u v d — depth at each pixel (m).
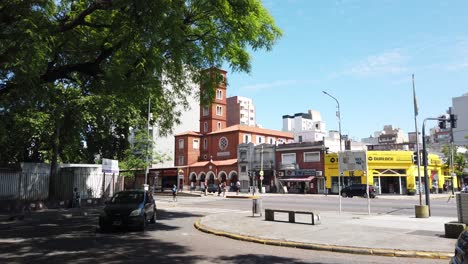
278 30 15.63
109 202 15.94
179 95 22.44
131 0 10.17
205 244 11.78
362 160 20.86
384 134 124.62
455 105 90.94
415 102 21.23
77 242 11.98
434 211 23.47
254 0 13.91
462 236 5.59
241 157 68.62
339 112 39.78
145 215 15.35
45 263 8.80
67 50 15.09
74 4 14.52
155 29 10.49
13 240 12.45
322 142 59.00
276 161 64.12
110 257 9.52
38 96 13.83
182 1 11.83
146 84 13.13
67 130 31.09
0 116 18.14
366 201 35.84
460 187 66.00
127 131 40.59
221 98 80.62
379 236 12.20
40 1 10.90
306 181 59.66
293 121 135.25
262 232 13.63
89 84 16.97
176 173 60.56
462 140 89.06
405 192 54.06
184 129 85.31
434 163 58.88
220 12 13.22
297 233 13.22
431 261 9.26
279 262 9.09
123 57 12.70
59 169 31.03
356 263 8.98
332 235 12.57
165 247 11.09
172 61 14.52
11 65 11.03
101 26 12.86
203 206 30.47
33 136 33.28
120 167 41.28
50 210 25.22
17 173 27.67
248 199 41.25
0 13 10.52
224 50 15.23
